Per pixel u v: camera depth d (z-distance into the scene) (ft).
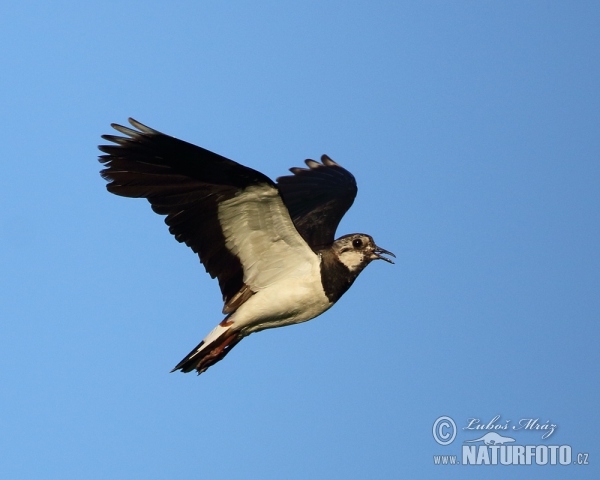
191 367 44.83
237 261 43.98
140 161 40.40
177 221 42.16
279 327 46.01
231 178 40.47
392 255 46.96
